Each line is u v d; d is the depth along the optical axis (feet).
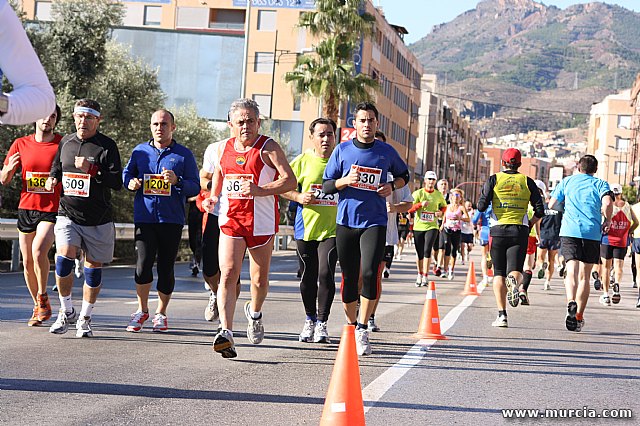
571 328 41.50
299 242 33.91
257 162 27.30
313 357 29.81
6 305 40.65
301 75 145.59
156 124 32.76
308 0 235.20
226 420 20.08
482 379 26.96
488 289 67.46
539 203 41.50
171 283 34.14
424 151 406.21
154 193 32.94
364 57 248.93
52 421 19.29
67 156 31.07
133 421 19.60
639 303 59.31
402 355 31.19
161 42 208.13
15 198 86.38
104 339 31.63
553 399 24.35
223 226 27.37
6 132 85.46
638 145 380.99
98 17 102.42
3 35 12.70
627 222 59.88
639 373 29.45
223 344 26.48
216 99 208.33
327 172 31.30
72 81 101.40
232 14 241.55
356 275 31.14
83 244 31.48
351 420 18.08
